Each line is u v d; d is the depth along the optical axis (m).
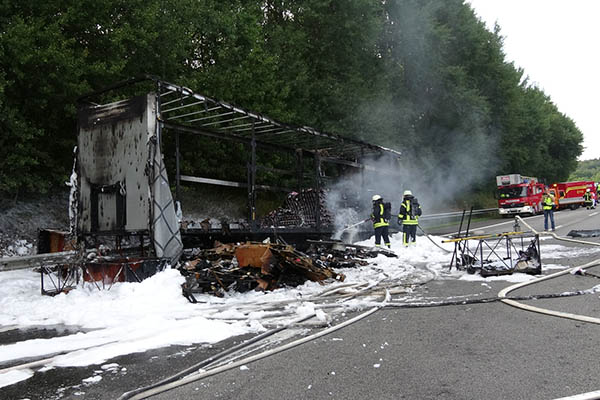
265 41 21.61
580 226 20.11
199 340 4.96
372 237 16.83
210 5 17.00
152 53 14.08
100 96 12.72
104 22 12.66
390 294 7.22
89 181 10.05
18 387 3.76
